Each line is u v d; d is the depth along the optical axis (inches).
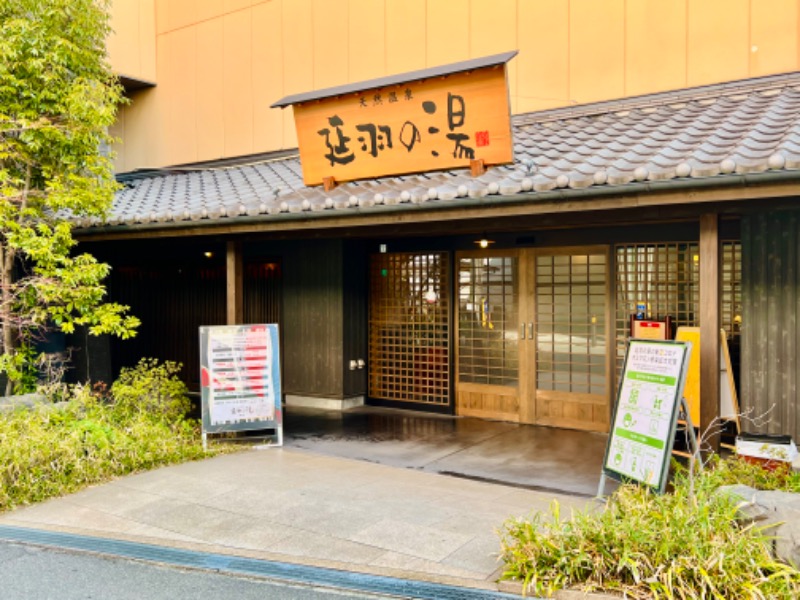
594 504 197.6
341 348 371.2
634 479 182.5
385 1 369.7
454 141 256.4
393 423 331.0
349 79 382.9
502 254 331.9
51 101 277.9
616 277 298.5
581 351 309.9
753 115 247.4
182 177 426.3
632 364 197.2
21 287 287.9
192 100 449.4
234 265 304.5
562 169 224.1
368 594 144.1
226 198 312.5
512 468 246.1
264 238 296.5
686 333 255.6
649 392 187.8
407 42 363.9
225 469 240.1
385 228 265.7
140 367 319.3
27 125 255.9
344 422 333.7
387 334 376.5
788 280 235.9
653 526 144.9
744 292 243.9
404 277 368.8
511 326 330.6
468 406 347.3
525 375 326.6
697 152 200.4
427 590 143.9
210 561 161.2
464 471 242.5
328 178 287.9
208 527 181.6
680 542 139.0
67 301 274.2
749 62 281.0
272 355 279.7
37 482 209.3
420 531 175.8
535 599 137.6
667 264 286.5
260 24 417.1
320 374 379.9
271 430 311.9
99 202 281.6
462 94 249.4
